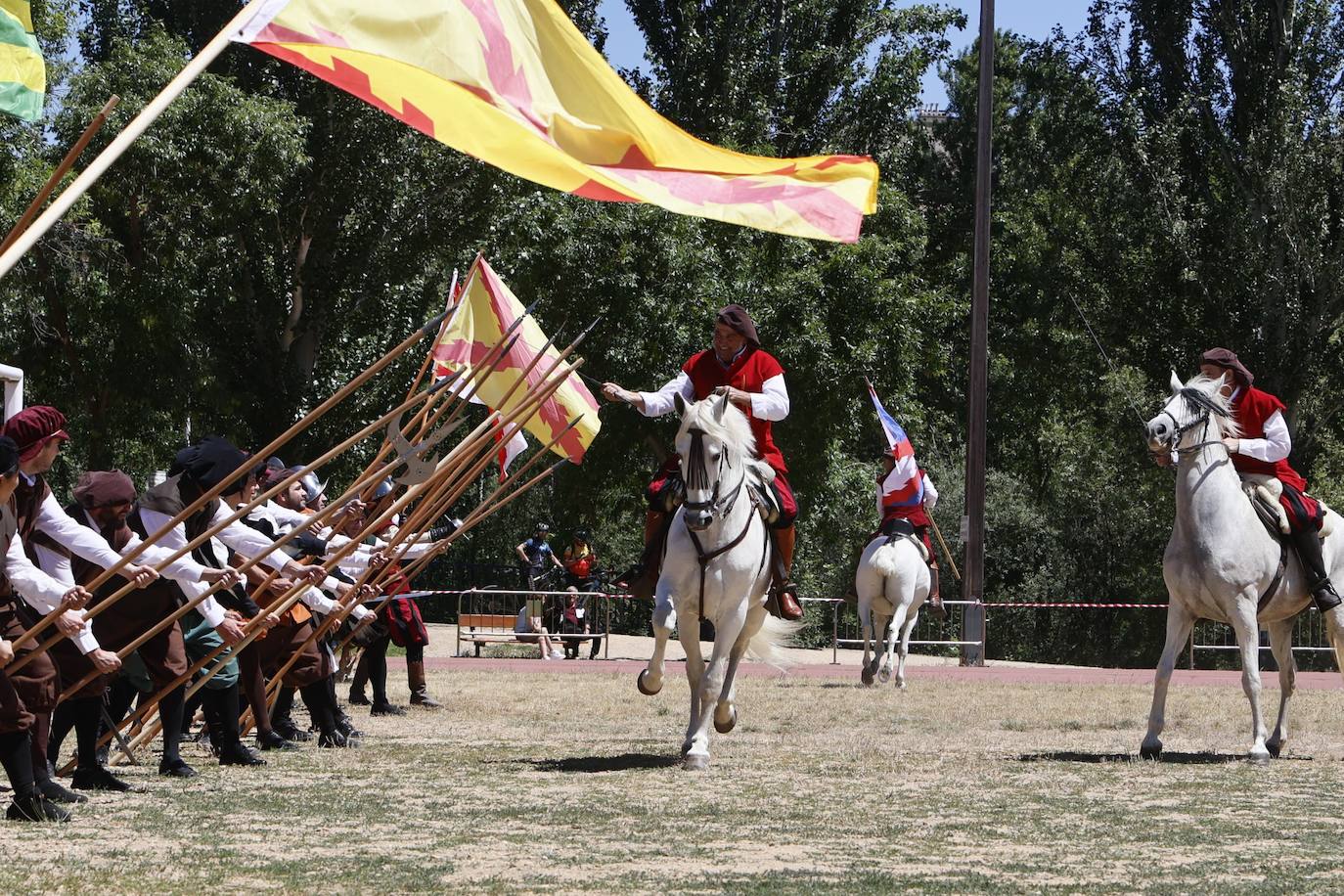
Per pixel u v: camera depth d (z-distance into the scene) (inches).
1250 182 1478.8
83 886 218.1
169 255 1193.4
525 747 443.8
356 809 303.6
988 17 1133.1
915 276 1608.0
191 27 1339.8
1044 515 1721.2
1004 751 450.0
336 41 299.0
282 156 1144.8
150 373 1161.4
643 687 410.6
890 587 741.9
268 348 1331.2
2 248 253.1
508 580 1561.3
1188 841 276.1
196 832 270.5
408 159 1295.5
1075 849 265.7
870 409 1489.9
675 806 314.8
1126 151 1566.2
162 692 351.6
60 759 386.9
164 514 343.6
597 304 1352.1
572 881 227.6
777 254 1451.8
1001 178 2062.0
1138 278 1599.4
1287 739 483.8
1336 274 1435.8
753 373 411.5
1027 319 1958.7
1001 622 1528.1
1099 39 1604.3
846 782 364.8
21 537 291.0
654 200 327.6
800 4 1774.1
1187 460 440.1
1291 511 447.5
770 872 237.6
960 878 233.6
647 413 410.3
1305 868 247.9
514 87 321.1
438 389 356.2
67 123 1100.5
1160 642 1518.2
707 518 374.3
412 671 607.5
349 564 463.5
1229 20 1505.9
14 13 338.0
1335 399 1488.7
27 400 1238.9
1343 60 1481.3
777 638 442.9
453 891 219.3
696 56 1681.8
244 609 374.6
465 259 1332.4
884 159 1823.3
